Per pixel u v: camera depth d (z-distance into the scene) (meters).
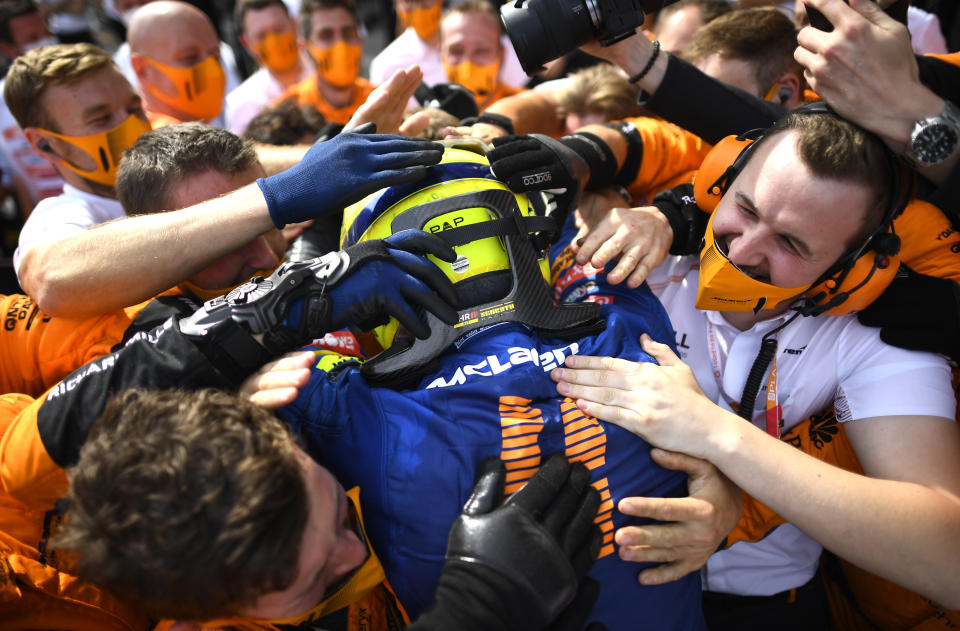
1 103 2.73
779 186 1.02
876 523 0.99
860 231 1.04
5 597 0.98
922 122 0.98
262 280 0.99
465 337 1.04
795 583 1.40
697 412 1.03
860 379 1.20
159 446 0.73
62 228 1.60
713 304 1.21
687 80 1.34
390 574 0.98
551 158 1.13
